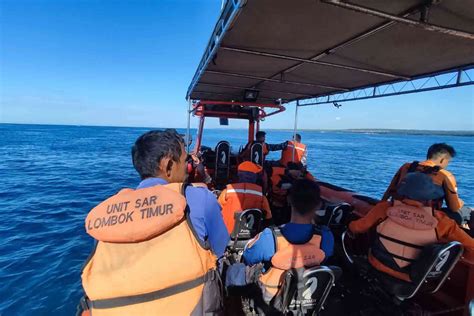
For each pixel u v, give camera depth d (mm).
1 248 6250
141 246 1123
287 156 5930
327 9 2236
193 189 1323
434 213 2070
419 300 2648
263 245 1929
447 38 2686
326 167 20328
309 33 2762
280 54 3482
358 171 18516
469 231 2566
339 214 3256
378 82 4789
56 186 13117
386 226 2146
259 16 2402
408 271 1991
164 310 1094
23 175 15703
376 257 2195
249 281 2107
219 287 1295
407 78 4262
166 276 1089
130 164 21172
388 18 2209
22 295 4590
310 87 5578
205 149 7840
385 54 3293
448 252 1856
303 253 1866
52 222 8000
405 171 2766
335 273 1846
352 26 2549
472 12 2133
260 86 5738
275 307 1914
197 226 1244
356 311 2619
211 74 4746
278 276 1885
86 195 11445
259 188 3482
